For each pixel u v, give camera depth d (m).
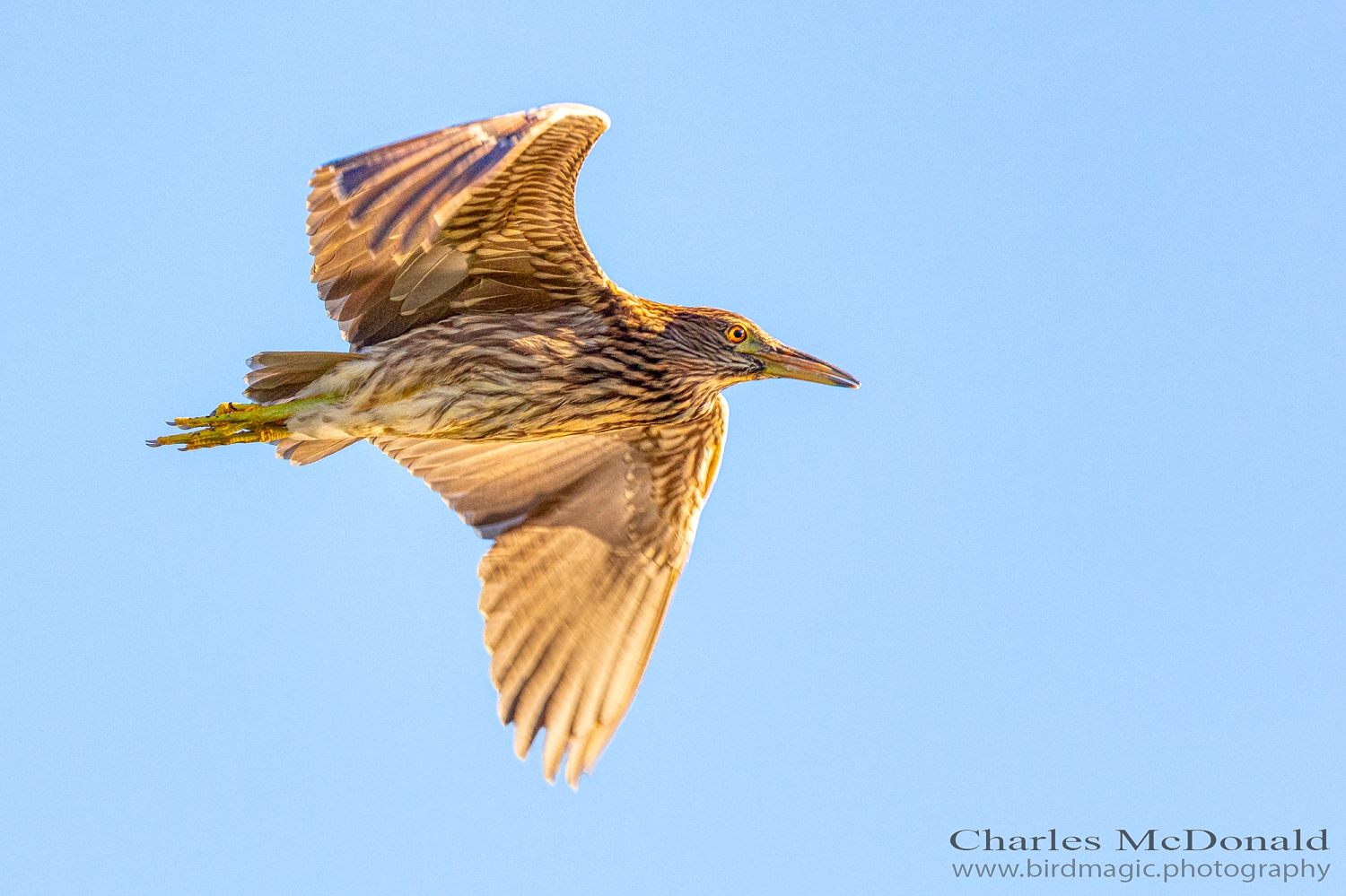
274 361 14.19
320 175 12.91
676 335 15.43
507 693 15.53
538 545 15.98
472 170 12.62
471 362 14.67
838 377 15.82
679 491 16.23
